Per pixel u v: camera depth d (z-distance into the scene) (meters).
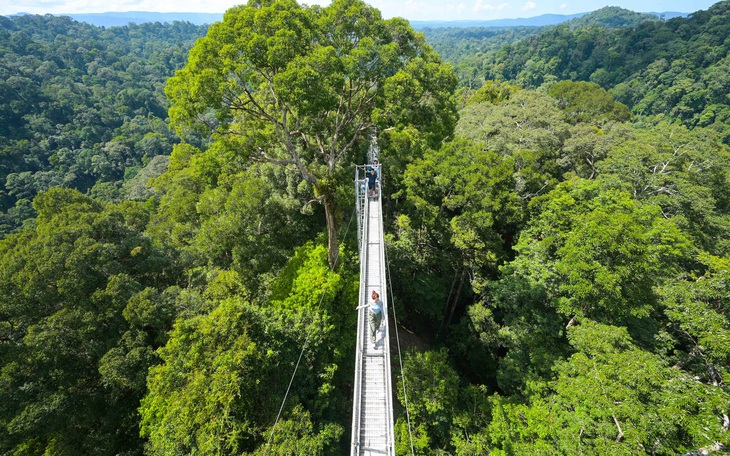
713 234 28.62
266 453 14.65
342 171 27.16
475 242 26.52
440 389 18.67
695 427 11.80
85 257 19.94
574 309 20.16
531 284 22.75
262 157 20.94
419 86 18.05
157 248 24.69
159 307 19.55
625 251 18.44
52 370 17.58
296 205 27.66
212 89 15.91
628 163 30.50
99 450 17.58
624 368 15.01
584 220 21.44
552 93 69.06
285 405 16.58
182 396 16.11
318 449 15.00
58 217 23.30
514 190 31.02
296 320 19.16
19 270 19.36
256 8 18.20
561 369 18.19
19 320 18.62
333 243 23.11
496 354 26.73
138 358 18.12
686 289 18.22
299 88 15.45
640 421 12.98
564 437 14.24
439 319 29.80
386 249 27.97
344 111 24.22
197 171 19.42
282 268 24.98
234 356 15.99
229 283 21.08
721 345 14.45
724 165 32.03
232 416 15.67
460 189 27.95
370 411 11.98
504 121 40.84
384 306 13.55
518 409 17.16
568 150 37.22
